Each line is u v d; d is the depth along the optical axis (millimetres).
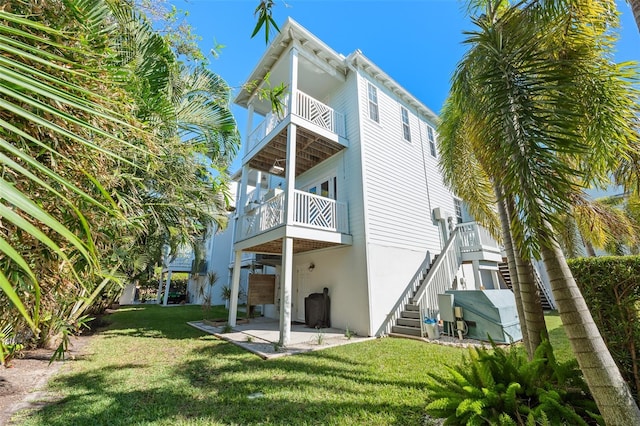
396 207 8734
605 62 2664
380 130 9070
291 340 6430
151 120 3123
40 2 1597
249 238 8102
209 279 16016
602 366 1845
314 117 8055
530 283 3037
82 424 2787
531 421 2029
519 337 6266
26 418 2902
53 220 664
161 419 2879
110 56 2109
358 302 7383
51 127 773
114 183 2441
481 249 8906
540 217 1849
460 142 5172
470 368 3156
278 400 3283
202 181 4277
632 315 2500
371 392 3449
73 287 2076
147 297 20047
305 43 8047
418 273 8719
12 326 1837
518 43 2404
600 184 3152
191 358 5102
